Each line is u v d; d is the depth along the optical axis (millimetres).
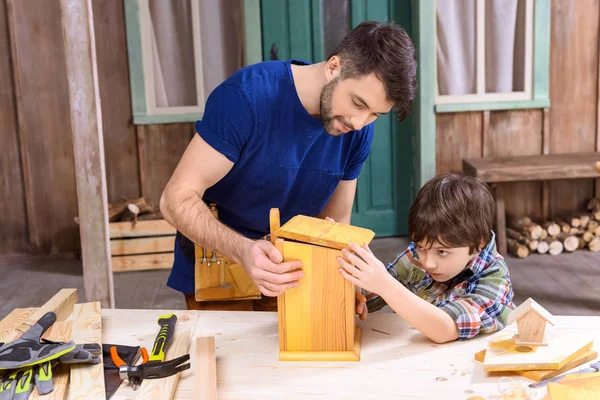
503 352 1336
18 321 1539
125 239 4410
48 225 4734
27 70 4520
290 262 1369
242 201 1865
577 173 4363
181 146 4711
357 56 1473
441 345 1446
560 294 3814
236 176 1799
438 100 4730
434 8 4539
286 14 4609
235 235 1530
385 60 1443
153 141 4684
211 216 1609
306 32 4648
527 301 1352
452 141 4820
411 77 1474
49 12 4480
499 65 4719
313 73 1672
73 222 4742
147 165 4711
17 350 1294
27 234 4746
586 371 1272
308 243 1375
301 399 1250
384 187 4965
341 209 2049
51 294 4055
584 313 3527
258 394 1272
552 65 4766
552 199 4891
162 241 4434
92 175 2758
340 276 1371
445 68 4707
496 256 1613
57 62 4543
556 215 4906
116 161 4688
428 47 4594
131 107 4621
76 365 1327
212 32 4574
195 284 1984
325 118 1603
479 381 1290
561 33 4727
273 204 1878
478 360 1368
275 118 1689
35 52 4508
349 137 1867
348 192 2023
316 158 1824
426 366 1355
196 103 4664
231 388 1296
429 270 1598
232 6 4562
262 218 1919
